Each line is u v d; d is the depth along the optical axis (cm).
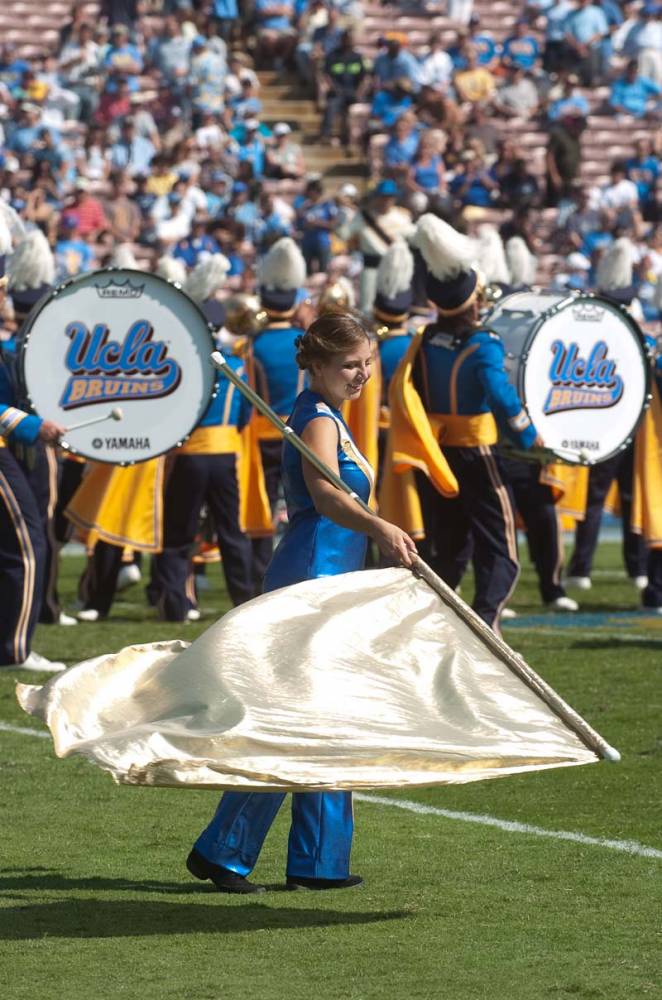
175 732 1246
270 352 3331
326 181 7100
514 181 6769
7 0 7606
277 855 1636
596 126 7481
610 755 1303
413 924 1383
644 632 3102
